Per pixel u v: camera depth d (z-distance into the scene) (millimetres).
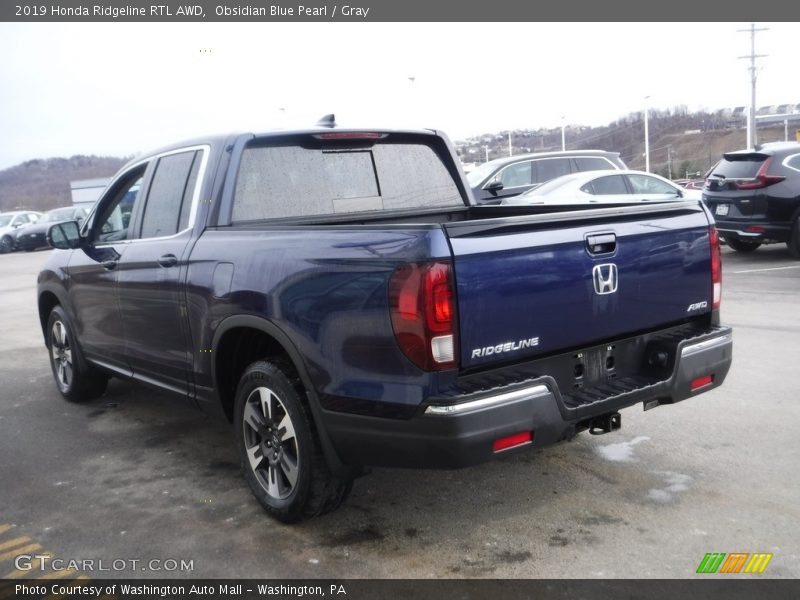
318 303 3305
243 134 4188
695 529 3498
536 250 3191
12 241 26953
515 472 4242
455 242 2967
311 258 3357
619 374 3641
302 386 3502
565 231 3312
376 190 4727
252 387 3744
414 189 4922
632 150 96375
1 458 4852
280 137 4293
